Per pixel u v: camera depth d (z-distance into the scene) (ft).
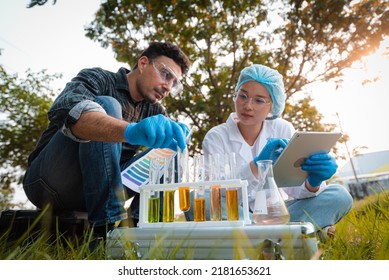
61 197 6.09
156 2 19.44
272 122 7.83
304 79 22.09
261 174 4.46
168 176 4.91
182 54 7.81
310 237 3.51
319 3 19.65
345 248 4.19
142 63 7.64
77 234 5.95
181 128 4.87
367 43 19.26
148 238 4.09
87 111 4.85
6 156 28.22
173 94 8.10
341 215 6.41
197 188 4.61
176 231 3.91
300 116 23.67
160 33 20.70
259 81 6.88
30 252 3.90
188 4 19.22
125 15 20.81
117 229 4.35
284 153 5.13
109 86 7.25
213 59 21.72
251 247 3.52
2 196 8.37
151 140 4.40
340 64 20.44
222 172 5.04
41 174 5.93
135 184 6.32
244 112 7.05
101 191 5.36
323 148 5.59
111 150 5.49
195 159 4.83
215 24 20.62
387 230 4.66
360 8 19.21
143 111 8.24
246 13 20.97
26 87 29.17
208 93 20.70
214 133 7.77
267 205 4.25
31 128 29.19
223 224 4.13
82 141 5.03
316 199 6.38
